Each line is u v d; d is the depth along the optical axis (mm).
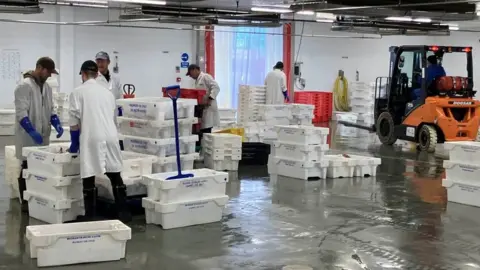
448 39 19719
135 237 5262
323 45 18547
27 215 5965
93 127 5391
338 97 18578
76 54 14617
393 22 14594
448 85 11383
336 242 5250
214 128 10398
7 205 6383
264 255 4832
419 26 15094
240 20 14219
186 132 6621
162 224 5547
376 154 11117
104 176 5977
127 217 5762
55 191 5543
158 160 6312
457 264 4707
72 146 5512
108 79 7188
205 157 9031
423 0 10508
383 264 4664
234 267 4520
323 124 17156
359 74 19203
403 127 12070
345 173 8578
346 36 18062
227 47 16719
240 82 17062
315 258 4777
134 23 15219
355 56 19078
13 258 4633
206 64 16359
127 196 6043
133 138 6574
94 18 14742
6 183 7301
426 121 11523
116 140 5543
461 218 6227
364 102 17703
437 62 11914
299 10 10359
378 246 5152
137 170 6012
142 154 6258
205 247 5012
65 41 14297
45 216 5699
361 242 5266
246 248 5008
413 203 6918
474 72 19359
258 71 17359
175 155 6520
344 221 6008
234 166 8906
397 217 6223
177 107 6473
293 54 17906
